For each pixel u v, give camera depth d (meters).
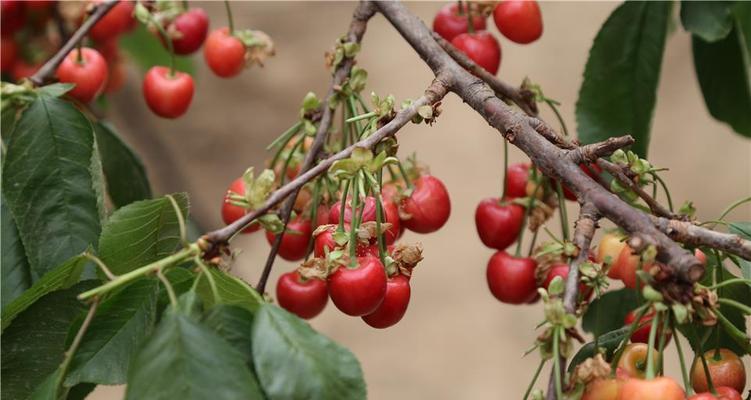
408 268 0.80
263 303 0.72
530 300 0.87
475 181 2.16
